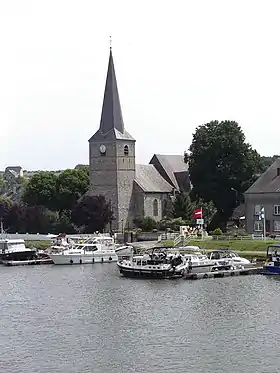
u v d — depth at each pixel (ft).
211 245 363.35
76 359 162.91
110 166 507.30
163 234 422.82
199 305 224.12
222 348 169.58
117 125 511.40
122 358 162.91
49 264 359.66
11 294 254.68
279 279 280.72
